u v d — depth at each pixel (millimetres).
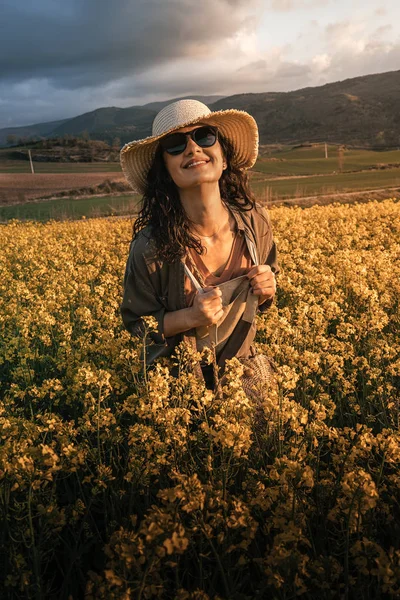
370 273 7148
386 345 4336
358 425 2777
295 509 2373
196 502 2137
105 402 3818
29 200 48062
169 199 3297
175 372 3582
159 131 3227
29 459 2439
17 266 10422
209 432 2562
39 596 2311
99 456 2945
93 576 2020
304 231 12766
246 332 3463
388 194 32281
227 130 3477
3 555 2639
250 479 2764
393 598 2123
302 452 2705
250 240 3518
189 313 3238
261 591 2148
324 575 2227
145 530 1927
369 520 2430
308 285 6828
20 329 5895
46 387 3799
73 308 7051
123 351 3635
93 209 31234
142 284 3443
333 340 4398
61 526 2615
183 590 1984
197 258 3447
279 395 2877
